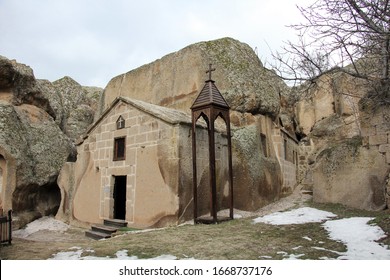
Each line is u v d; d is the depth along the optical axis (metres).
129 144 10.05
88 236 9.73
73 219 11.69
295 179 16.30
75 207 11.74
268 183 11.89
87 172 11.51
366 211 8.61
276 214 8.93
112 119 10.84
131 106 10.18
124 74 16.83
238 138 11.20
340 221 7.33
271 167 12.37
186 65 13.58
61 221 12.32
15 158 11.72
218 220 8.24
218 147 10.42
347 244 5.51
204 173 9.52
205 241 6.10
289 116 17.88
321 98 17.84
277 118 14.41
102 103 17.89
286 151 14.86
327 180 10.16
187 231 7.19
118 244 6.12
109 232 9.25
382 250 5.05
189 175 8.95
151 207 9.02
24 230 11.27
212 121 8.34
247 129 11.79
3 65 13.24
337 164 9.93
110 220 10.02
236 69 12.83
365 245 5.38
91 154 11.48
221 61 12.94
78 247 6.13
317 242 5.75
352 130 15.89
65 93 22.62
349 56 5.48
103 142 11.07
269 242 5.87
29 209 12.73
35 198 13.16
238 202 10.60
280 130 13.77
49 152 14.06
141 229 8.84
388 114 8.77
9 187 11.51
